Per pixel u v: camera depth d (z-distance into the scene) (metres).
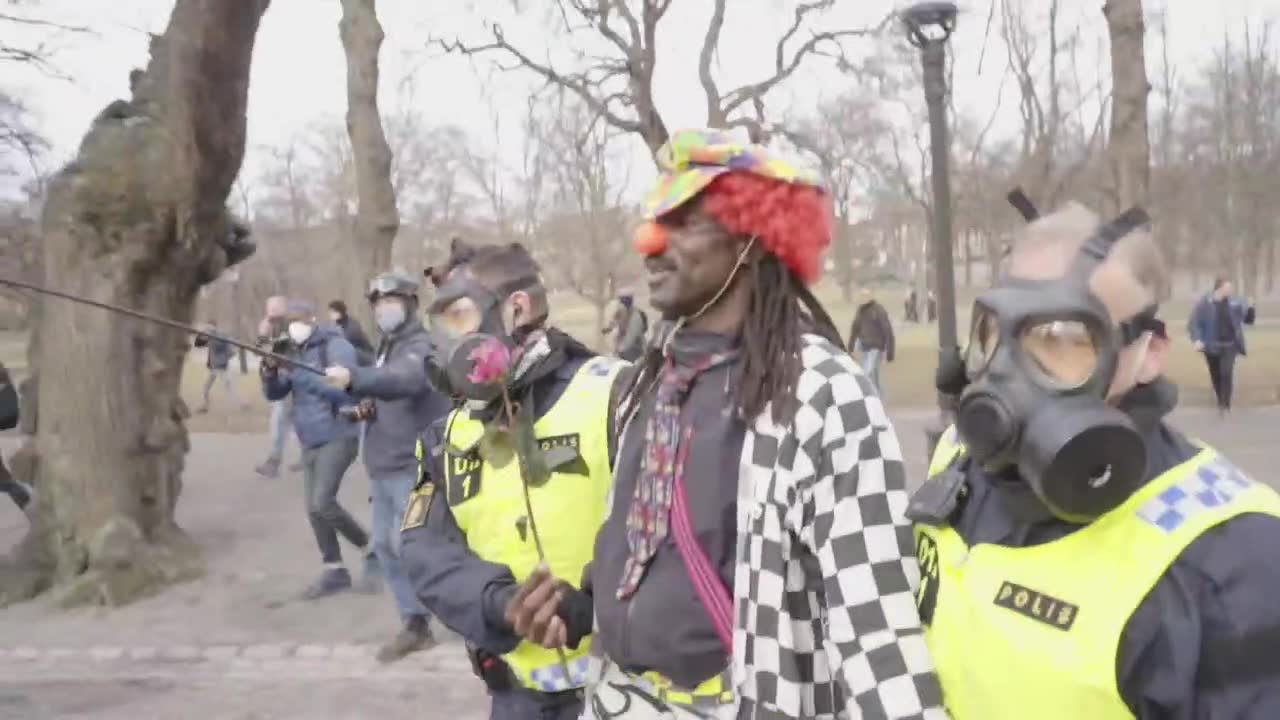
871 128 21.39
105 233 6.41
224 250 7.15
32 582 6.40
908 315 37.22
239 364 28.47
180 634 5.75
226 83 6.57
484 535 2.35
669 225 1.78
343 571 6.41
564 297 39.25
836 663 1.60
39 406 6.54
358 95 11.20
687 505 1.73
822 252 1.79
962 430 1.38
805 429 1.64
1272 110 35.62
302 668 5.20
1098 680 1.28
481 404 2.28
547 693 2.32
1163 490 1.32
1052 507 1.31
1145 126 8.97
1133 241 1.37
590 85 14.56
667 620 1.73
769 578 1.64
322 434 6.18
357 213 11.38
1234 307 13.01
